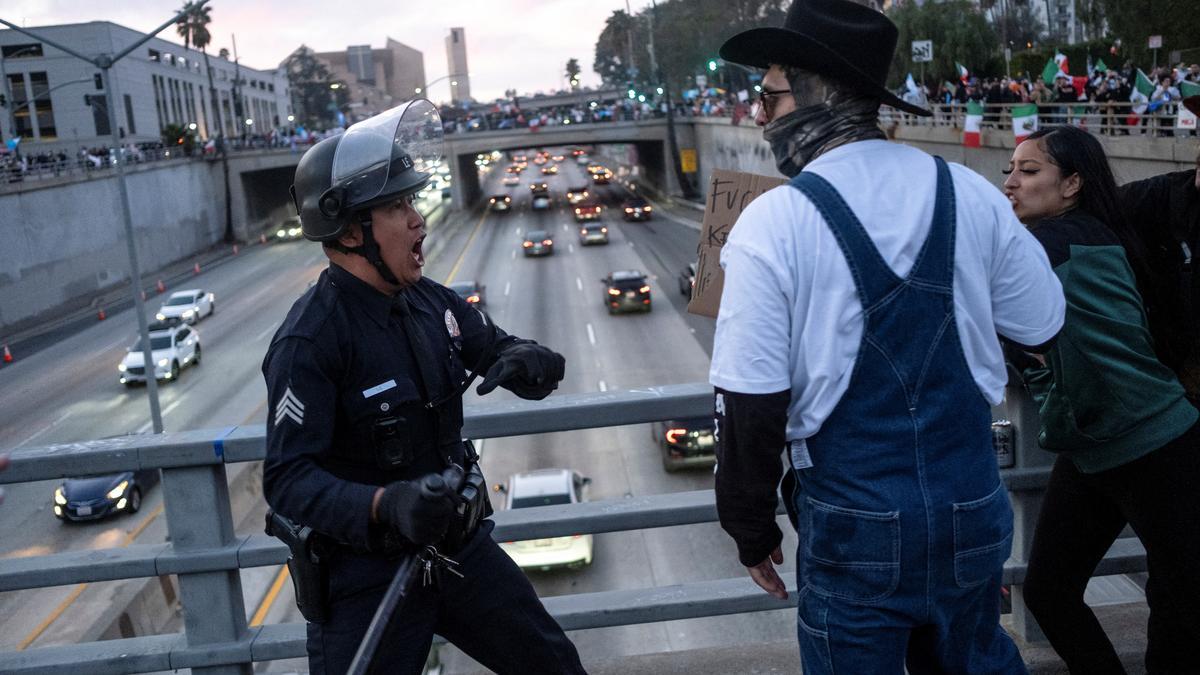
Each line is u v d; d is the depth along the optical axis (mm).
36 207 45656
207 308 45312
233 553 2557
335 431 1813
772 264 1577
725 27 84875
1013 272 1703
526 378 1996
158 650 2617
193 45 109625
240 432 2545
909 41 40875
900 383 1591
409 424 1847
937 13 41000
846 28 1688
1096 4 31938
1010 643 1833
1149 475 2111
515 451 24016
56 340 40750
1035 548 2465
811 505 1682
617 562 17578
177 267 62625
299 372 1744
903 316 1586
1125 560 2740
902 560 1601
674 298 43000
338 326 1787
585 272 51375
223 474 2600
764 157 52531
